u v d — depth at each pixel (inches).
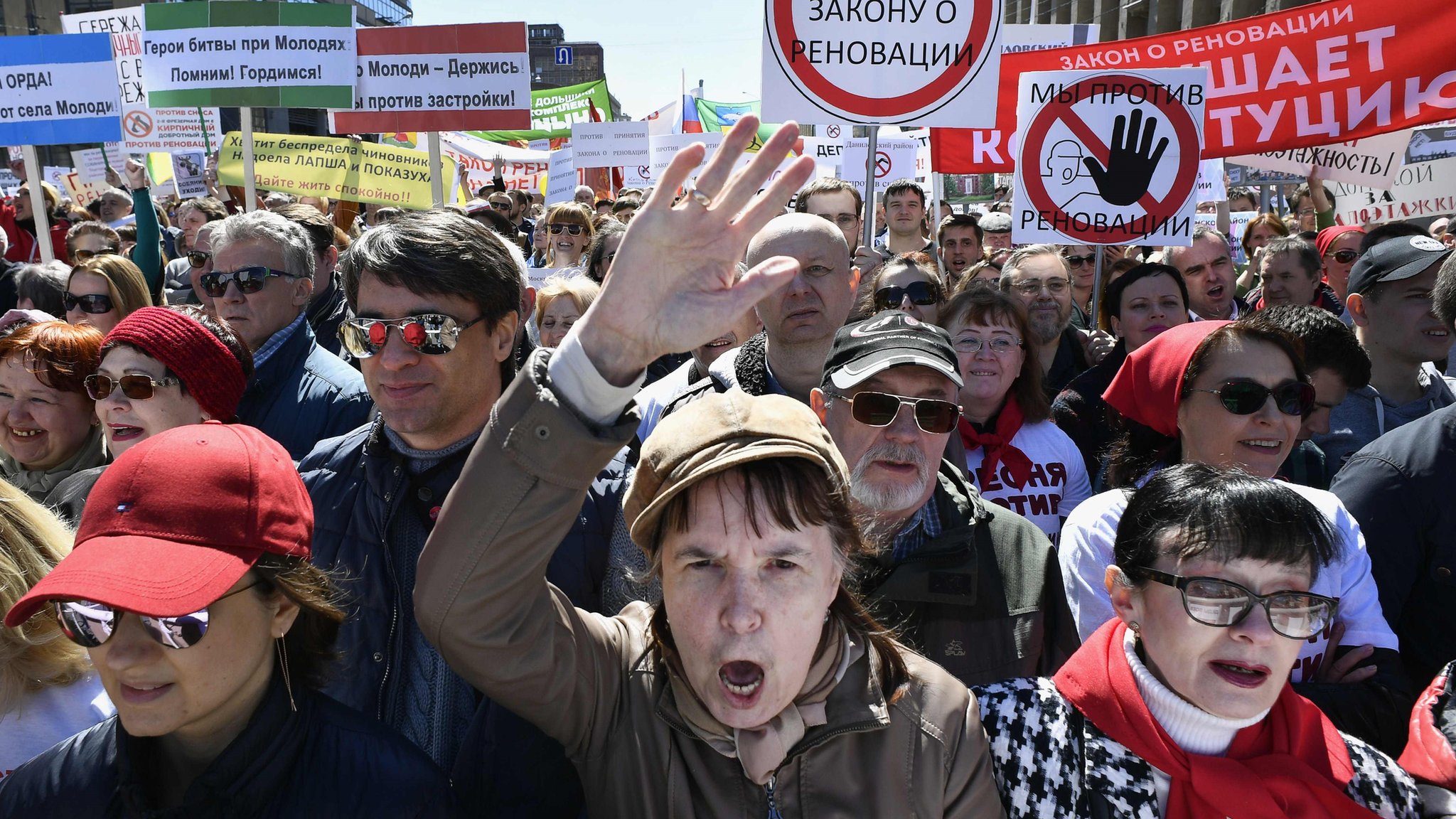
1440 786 70.1
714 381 128.3
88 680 79.1
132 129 398.3
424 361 85.4
